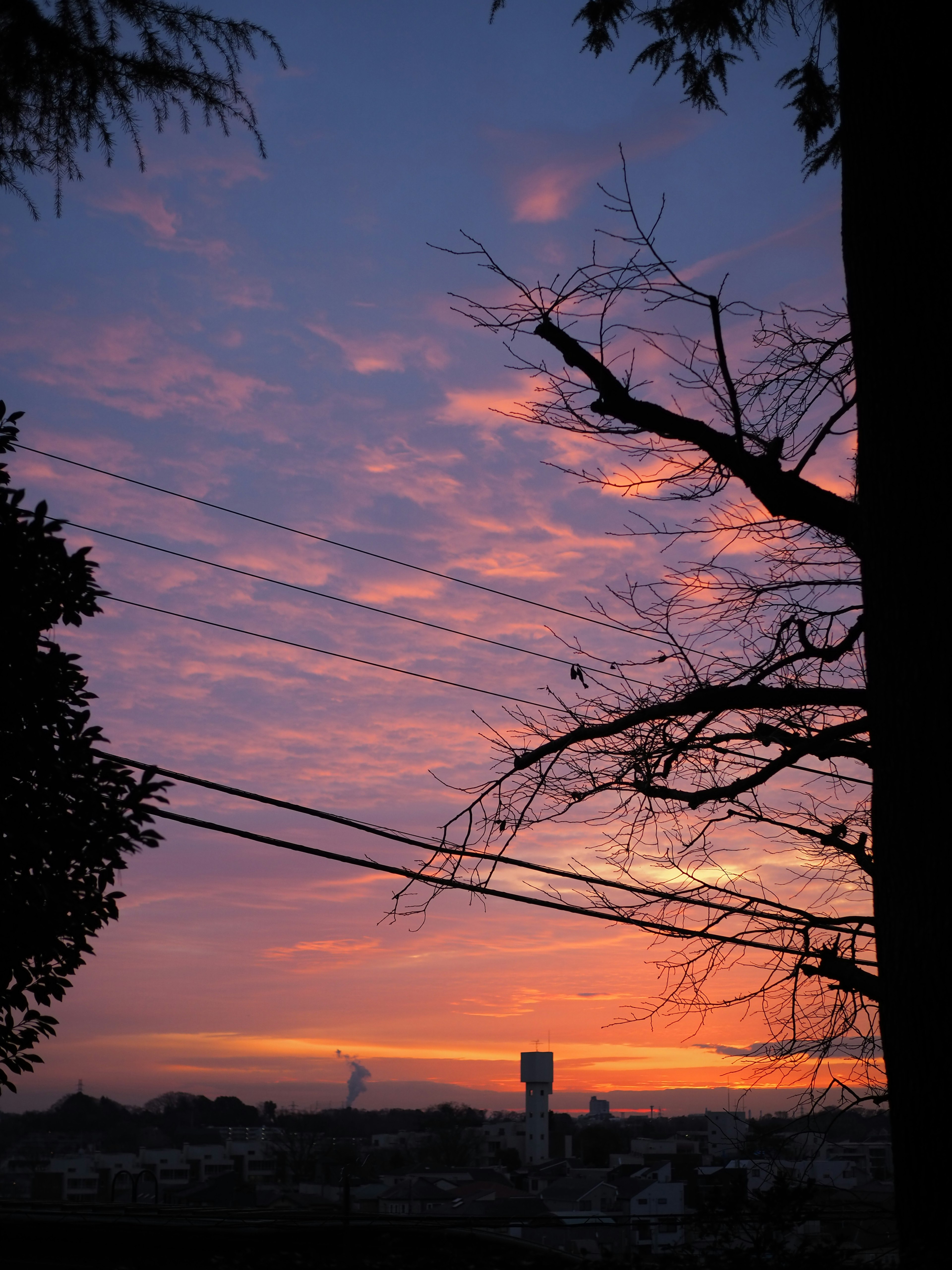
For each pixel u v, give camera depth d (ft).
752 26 32.86
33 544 26.89
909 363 23.18
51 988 25.86
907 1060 21.01
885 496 23.12
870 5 25.05
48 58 26.73
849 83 25.39
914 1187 20.54
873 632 23.07
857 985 25.89
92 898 26.48
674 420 28.63
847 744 27.63
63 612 27.68
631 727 30.63
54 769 25.43
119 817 26.53
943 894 20.98
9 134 28.27
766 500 28.07
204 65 27.32
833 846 31.24
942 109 24.02
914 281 23.48
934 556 22.21
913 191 23.84
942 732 21.50
